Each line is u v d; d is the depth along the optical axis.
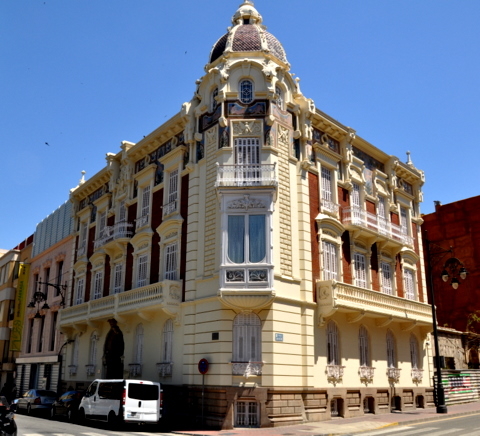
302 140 26.81
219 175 24.16
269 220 23.30
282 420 21.70
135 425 21.81
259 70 25.86
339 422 22.94
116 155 34.62
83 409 22.83
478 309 44.72
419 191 36.84
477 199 46.75
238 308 22.75
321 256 25.97
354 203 30.25
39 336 43.56
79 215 39.88
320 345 24.69
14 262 54.50
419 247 36.03
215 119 25.84
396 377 29.36
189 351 23.92
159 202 29.25
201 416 22.19
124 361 28.69
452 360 38.12
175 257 26.66
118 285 31.66
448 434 17.50
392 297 29.30
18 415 28.98
